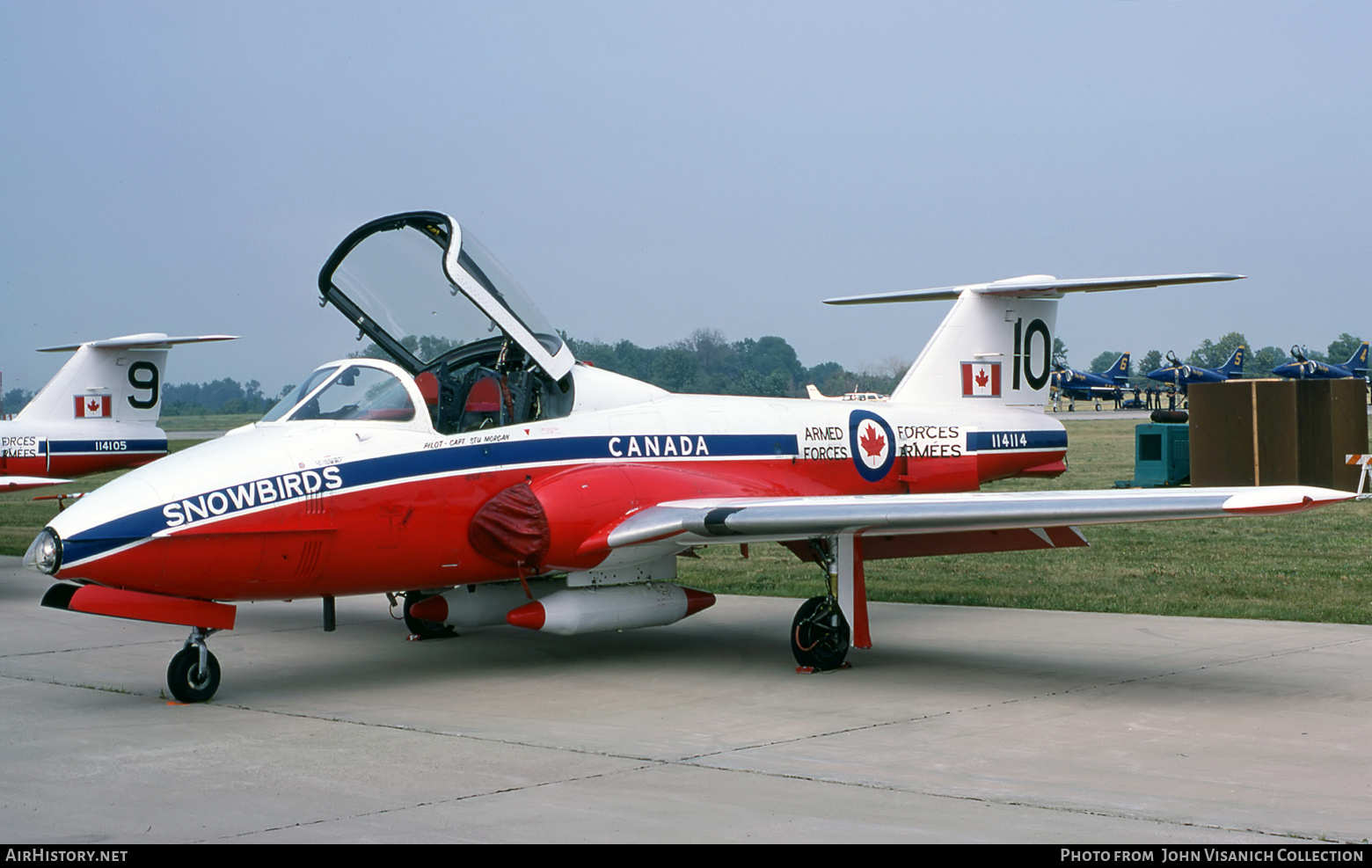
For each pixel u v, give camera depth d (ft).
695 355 277.85
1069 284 35.91
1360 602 36.06
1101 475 93.56
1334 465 70.74
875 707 23.50
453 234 27.76
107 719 22.97
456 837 14.90
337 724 22.38
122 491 23.15
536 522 26.81
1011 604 38.01
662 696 25.14
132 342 63.41
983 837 14.76
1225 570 44.39
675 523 26.37
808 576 46.75
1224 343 483.92
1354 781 17.47
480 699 24.97
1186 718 21.95
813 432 33.37
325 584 25.45
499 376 28.94
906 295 39.50
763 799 16.66
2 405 79.05
